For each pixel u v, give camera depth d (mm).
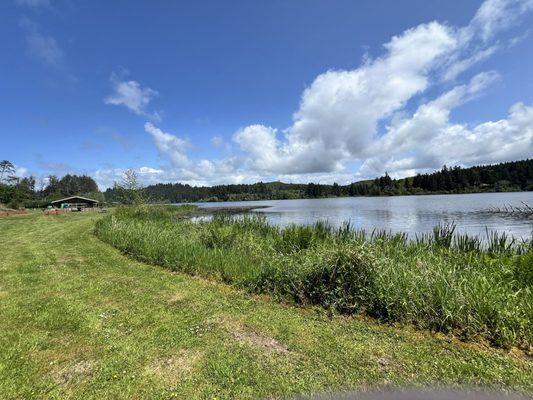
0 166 72875
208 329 4242
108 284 6469
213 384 3045
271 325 4348
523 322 3863
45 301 5477
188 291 5918
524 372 3182
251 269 6492
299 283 5328
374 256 5289
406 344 3779
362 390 2898
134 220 16109
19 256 9875
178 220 18750
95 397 2895
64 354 3670
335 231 10820
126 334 4145
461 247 7711
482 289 4559
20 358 3586
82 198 70188
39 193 104438
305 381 3053
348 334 4059
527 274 5418
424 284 4652
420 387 2936
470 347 3713
